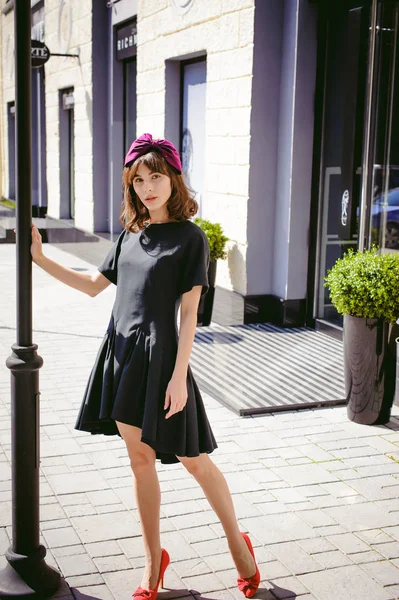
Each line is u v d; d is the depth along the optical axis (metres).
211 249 8.10
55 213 15.78
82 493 4.13
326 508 4.00
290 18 7.71
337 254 7.75
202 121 9.63
